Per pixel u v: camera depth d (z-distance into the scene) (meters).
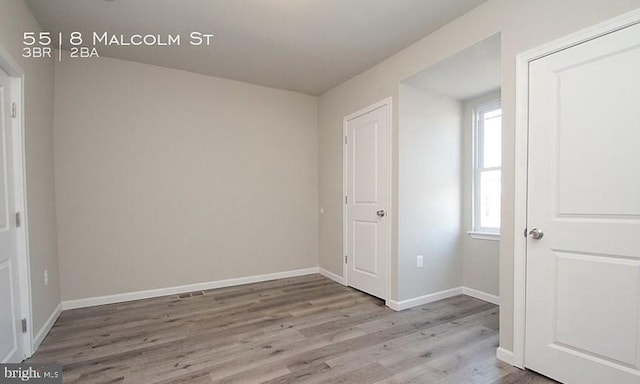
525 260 1.91
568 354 1.73
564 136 1.75
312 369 1.91
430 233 3.17
